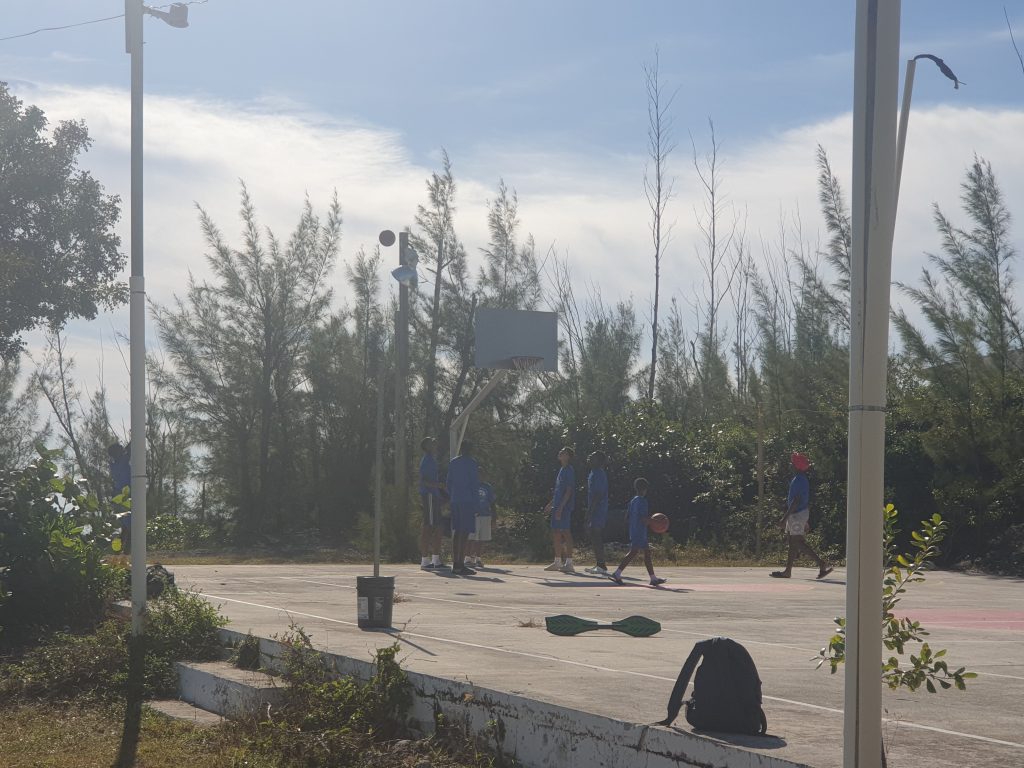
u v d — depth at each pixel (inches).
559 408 1544.0
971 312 985.5
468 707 270.8
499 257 1520.7
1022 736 224.7
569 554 769.6
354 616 436.5
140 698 371.6
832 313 1288.1
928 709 258.2
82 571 505.7
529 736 250.5
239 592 554.3
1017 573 920.9
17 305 1449.3
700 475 1282.0
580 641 371.2
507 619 439.5
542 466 1293.1
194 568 779.4
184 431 1485.0
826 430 1215.6
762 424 1188.5
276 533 1467.8
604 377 1690.5
